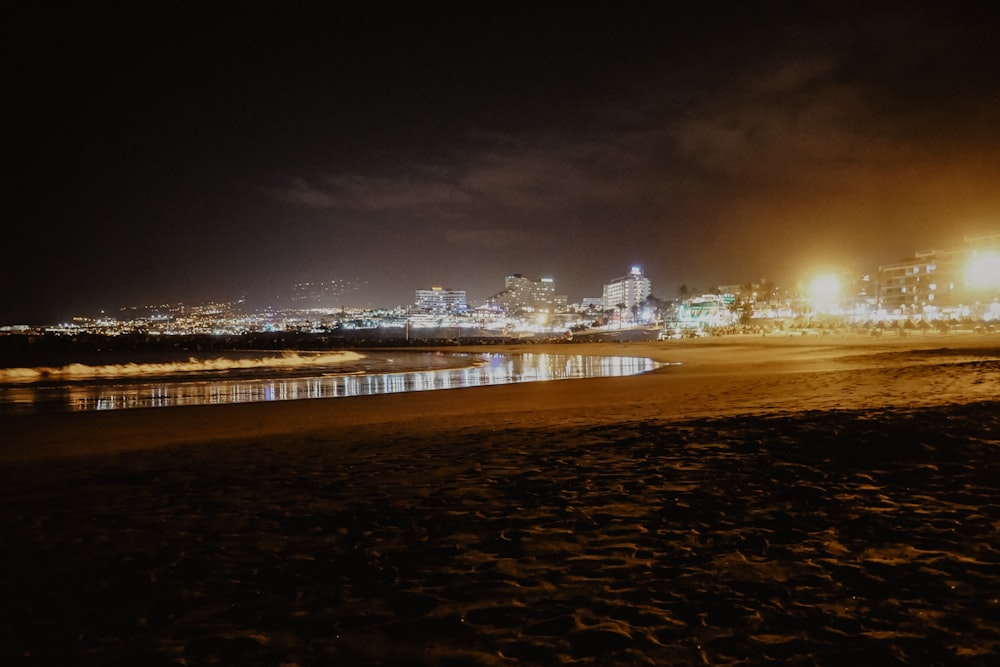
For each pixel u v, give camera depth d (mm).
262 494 7199
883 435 8383
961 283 99562
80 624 3773
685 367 35625
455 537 5262
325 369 47875
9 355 71125
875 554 4410
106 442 12469
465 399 20000
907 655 3049
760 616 3543
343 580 4379
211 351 99750
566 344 123875
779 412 11375
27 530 5926
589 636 3381
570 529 5336
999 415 9305
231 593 4199
